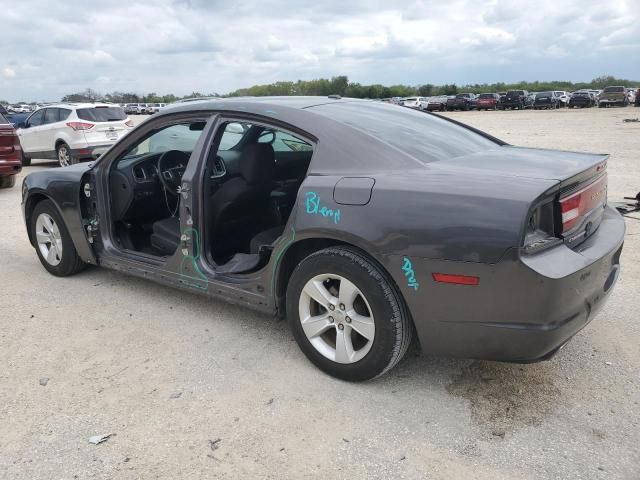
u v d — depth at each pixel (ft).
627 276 15.57
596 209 10.18
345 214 9.44
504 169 9.45
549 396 9.76
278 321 13.06
